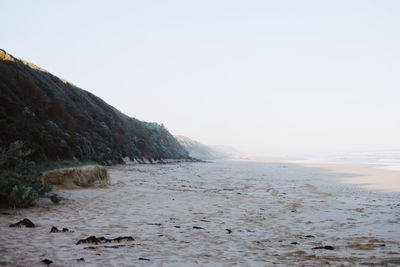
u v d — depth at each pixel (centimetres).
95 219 978
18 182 1204
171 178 2752
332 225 948
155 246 658
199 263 536
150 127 8444
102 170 2016
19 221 868
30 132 2431
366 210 1262
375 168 4547
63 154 2781
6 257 521
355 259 562
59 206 1204
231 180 2773
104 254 570
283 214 1155
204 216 1097
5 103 2622
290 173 3703
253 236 800
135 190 1775
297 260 562
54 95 3950
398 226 923
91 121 4616
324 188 2281
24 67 3975
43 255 547
